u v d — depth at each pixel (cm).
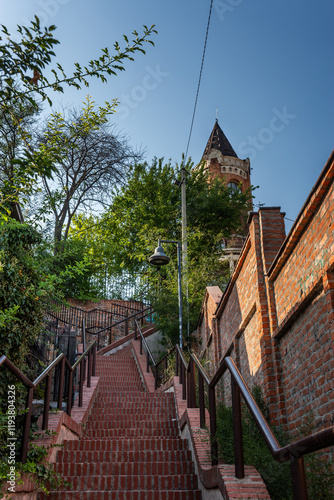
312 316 486
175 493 504
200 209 2241
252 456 433
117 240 2398
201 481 498
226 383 987
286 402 569
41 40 425
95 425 824
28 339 633
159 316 1638
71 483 532
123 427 820
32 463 471
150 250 1967
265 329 621
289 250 548
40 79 453
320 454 440
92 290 2236
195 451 557
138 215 2269
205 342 1312
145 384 1330
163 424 816
